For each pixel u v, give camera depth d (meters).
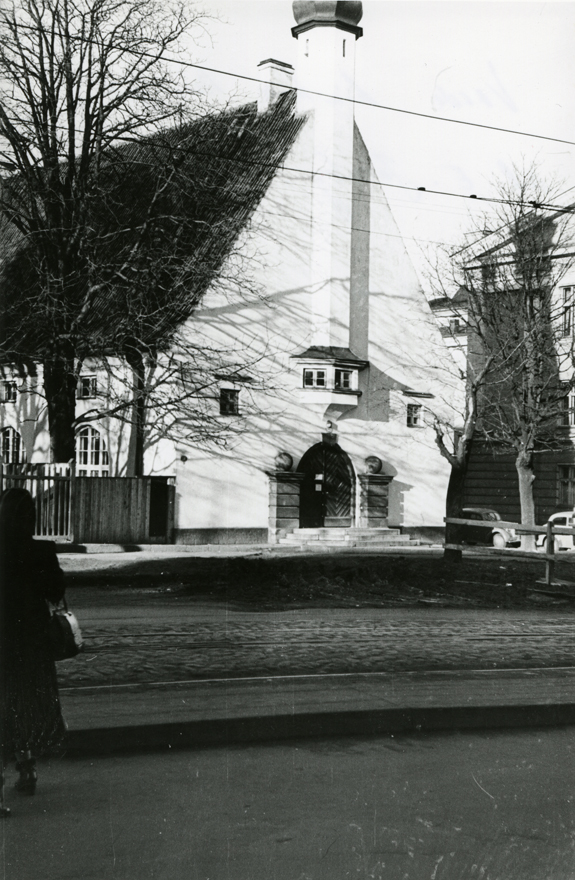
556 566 23.62
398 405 34.59
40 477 26.80
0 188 25.41
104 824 5.86
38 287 26.44
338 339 32.78
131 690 8.70
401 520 34.56
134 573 19.53
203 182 27.83
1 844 5.52
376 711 8.18
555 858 5.53
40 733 6.18
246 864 5.31
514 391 32.72
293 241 32.50
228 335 30.66
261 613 14.20
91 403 31.94
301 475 31.36
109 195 26.42
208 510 29.81
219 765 7.04
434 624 13.65
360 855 5.48
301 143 32.91
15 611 6.22
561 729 8.41
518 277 32.75
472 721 8.38
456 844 5.70
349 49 33.44
